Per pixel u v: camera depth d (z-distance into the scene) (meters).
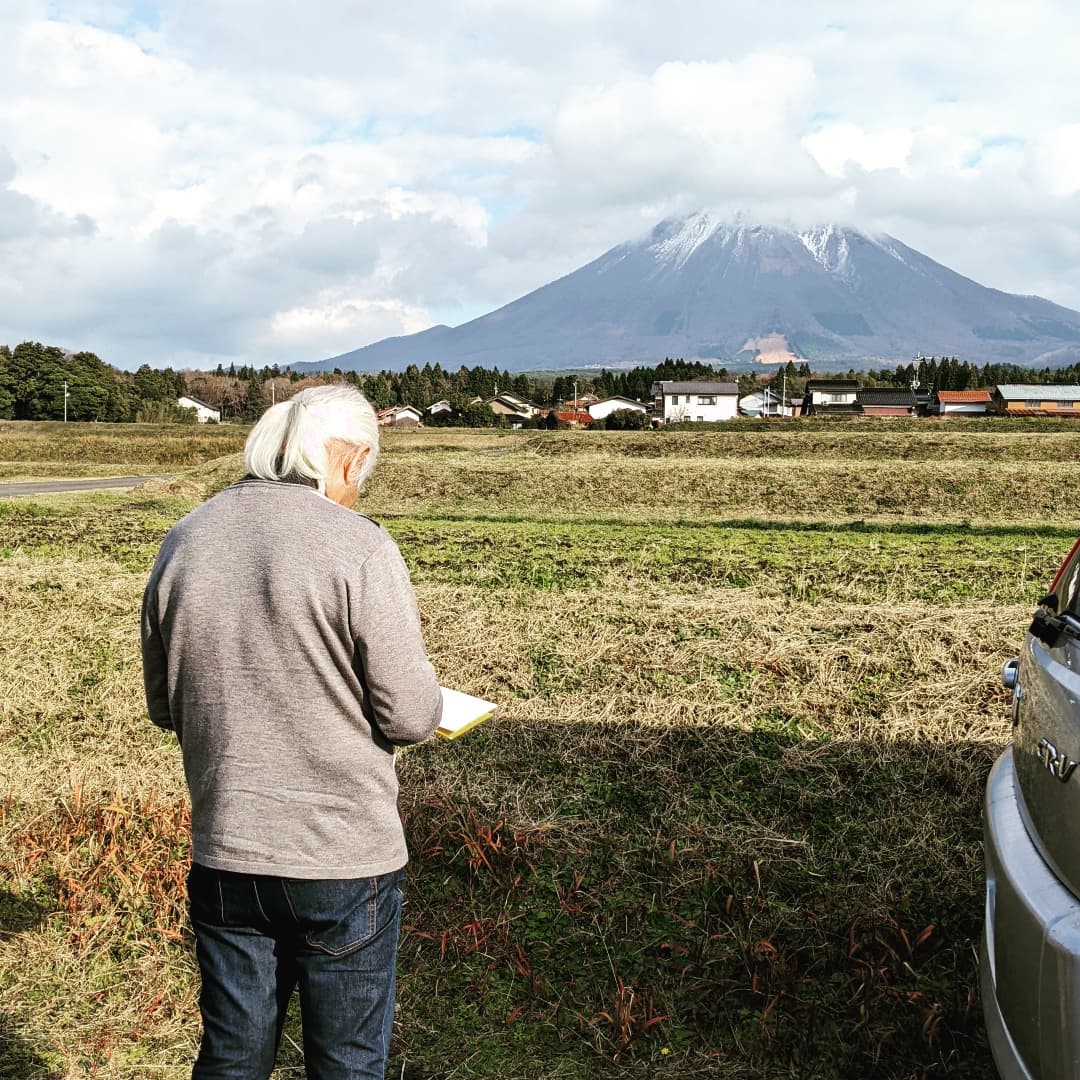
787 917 3.84
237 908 2.13
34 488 31.47
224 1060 2.18
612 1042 3.25
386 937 2.23
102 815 4.72
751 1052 3.19
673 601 8.37
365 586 2.10
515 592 8.90
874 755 5.14
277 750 2.11
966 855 4.22
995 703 5.78
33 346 85.00
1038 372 123.19
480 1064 3.16
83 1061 3.20
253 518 2.18
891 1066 3.10
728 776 5.00
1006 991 2.31
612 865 4.27
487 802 4.83
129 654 7.28
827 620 7.42
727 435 35.56
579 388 136.62
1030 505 20.84
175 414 93.94
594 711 5.89
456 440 40.34
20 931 3.96
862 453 30.39
